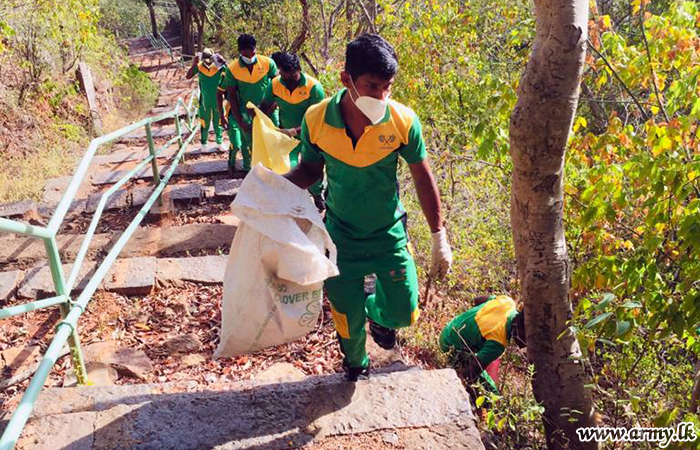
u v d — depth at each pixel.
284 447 2.90
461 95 7.66
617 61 5.03
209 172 8.52
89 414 3.10
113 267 5.39
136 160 9.66
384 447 2.90
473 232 6.41
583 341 3.32
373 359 4.10
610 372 4.67
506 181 6.46
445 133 7.66
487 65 7.96
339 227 2.93
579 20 3.13
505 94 5.09
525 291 3.75
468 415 3.07
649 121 4.05
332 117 2.63
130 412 3.12
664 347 4.66
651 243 3.39
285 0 17.94
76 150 10.14
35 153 9.17
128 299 5.01
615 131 4.63
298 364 4.19
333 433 2.98
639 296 3.37
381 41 2.48
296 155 5.73
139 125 5.46
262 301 2.75
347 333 3.10
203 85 9.62
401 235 2.96
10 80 9.75
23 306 3.05
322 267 2.69
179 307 4.92
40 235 3.20
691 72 4.36
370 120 2.57
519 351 4.75
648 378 4.27
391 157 2.70
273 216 2.69
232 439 2.94
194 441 2.93
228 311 2.80
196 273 5.39
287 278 2.70
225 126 8.55
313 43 13.53
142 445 2.90
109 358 4.18
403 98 8.23
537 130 3.30
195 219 6.95
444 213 6.61
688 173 3.49
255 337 2.80
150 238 6.20
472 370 4.25
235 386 3.71
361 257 2.93
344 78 2.55
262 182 2.74
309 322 2.84
